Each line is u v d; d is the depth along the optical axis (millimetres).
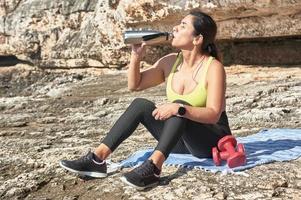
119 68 15977
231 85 10680
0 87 18156
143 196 3861
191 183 3973
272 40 12258
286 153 4605
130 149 5500
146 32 4066
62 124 8211
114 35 15133
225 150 4156
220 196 3754
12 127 8172
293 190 3840
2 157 5582
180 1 11977
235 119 7121
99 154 4137
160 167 3906
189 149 4297
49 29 18156
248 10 11172
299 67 11680
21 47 18703
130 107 4078
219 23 11906
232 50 12844
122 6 13922
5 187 4594
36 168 5105
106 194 4039
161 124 4055
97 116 8594
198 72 4004
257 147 4891
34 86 17281
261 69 12109
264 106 7801
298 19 10812
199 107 3875
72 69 17750
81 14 17422
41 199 4309
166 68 4316
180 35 3998
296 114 7059
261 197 3730
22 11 18875
